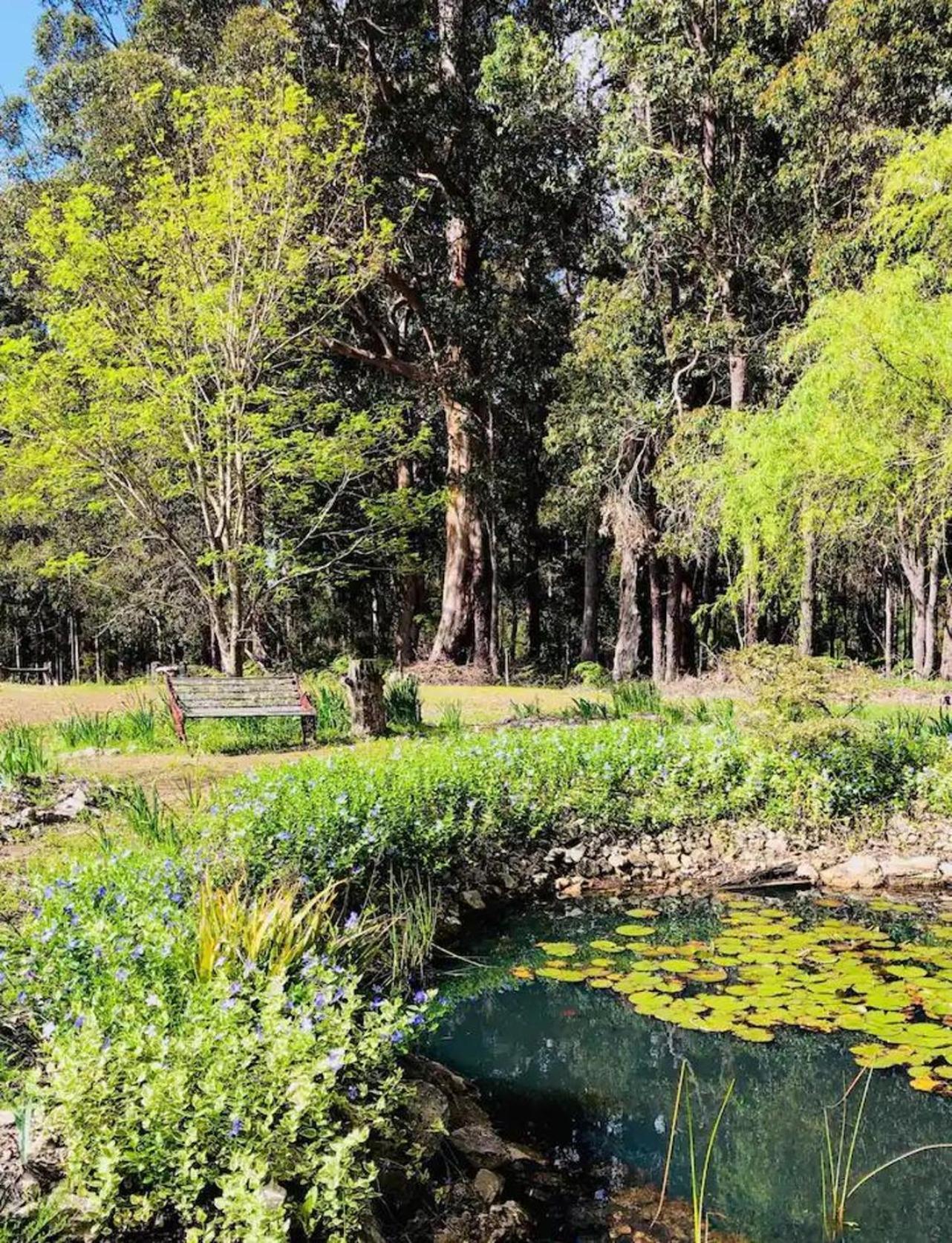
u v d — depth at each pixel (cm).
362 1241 281
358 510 2181
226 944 356
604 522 2120
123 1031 300
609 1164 365
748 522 1207
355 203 1541
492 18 2241
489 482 2334
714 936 586
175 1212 271
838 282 1591
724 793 779
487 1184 336
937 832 738
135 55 1873
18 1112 285
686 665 2262
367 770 656
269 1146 277
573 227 2400
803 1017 459
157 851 479
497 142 2150
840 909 634
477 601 2359
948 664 1884
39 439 1170
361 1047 323
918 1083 398
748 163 1872
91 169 1973
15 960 354
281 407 1233
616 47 1789
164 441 1169
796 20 1722
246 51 1797
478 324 2216
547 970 533
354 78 1889
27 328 2481
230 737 983
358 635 3045
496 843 683
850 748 798
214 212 1166
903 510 1063
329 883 506
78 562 1452
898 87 1559
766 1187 349
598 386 2070
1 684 1830
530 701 1438
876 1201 339
